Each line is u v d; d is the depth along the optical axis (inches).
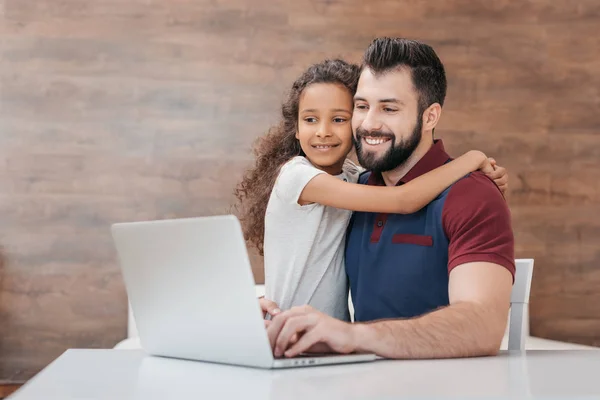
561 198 155.9
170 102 151.4
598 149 156.7
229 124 152.3
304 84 73.0
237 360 44.4
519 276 66.8
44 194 148.9
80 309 148.7
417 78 64.7
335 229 67.6
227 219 41.0
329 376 39.1
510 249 58.2
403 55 64.6
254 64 152.7
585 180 156.4
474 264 56.6
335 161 71.8
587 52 157.1
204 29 152.2
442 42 155.3
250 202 81.3
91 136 150.0
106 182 150.0
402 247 63.3
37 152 148.9
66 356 51.0
